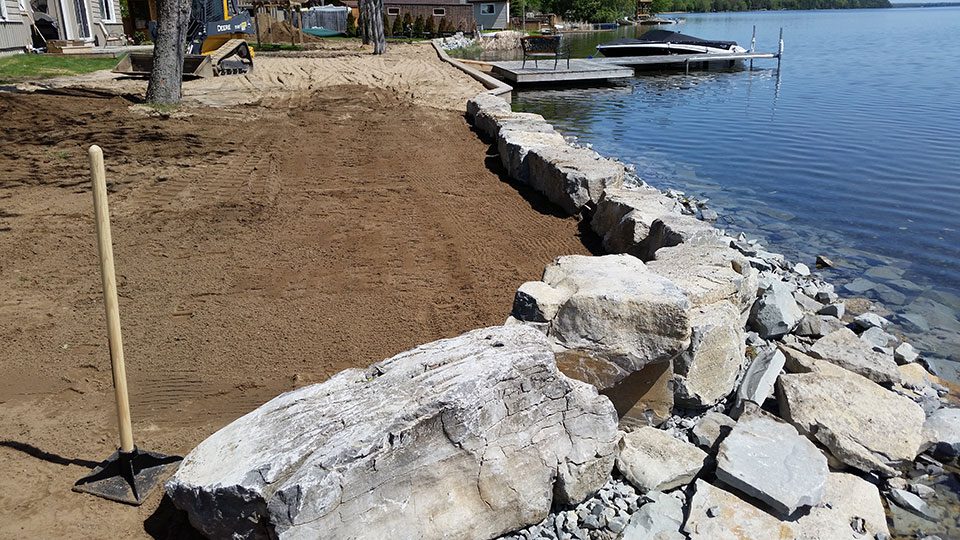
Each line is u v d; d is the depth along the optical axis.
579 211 8.11
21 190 8.02
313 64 23.27
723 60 31.91
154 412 4.25
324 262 6.52
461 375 3.33
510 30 59.47
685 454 4.03
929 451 4.44
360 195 8.59
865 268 7.86
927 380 5.41
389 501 3.13
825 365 4.94
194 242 6.84
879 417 4.39
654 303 4.05
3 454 3.84
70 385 4.49
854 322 6.50
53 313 5.36
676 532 3.55
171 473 3.71
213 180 8.84
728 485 3.78
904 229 9.05
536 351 3.55
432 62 25.02
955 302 7.01
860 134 14.76
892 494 4.05
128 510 3.50
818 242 8.66
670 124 16.59
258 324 5.31
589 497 3.77
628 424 4.45
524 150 9.42
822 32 60.12
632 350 4.12
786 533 3.49
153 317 5.36
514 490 3.45
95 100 13.34
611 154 13.38
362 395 3.35
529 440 3.48
